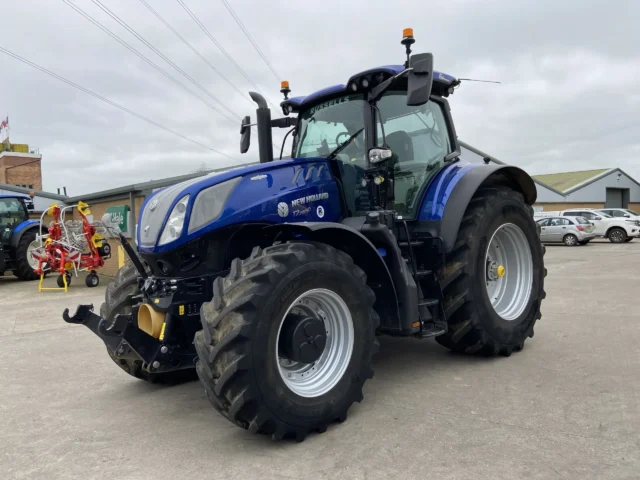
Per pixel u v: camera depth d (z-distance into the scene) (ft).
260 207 11.26
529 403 10.96
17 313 26.76
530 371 13.15
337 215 12.92
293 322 9.84
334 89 13.65
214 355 8.85
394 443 9.36
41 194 69.46
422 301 12.74
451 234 13.08
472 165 14.83
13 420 11.46
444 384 12.46
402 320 11.60
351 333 10.44
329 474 8.38
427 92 11.00
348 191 13.04
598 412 10.34
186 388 13.47
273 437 9.36
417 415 10.61
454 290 13.41
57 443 10.14
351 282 10.39
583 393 11.41
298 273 9.52
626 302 22.30
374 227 11.69
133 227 40.96
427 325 12.78
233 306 8.90
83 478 8.64
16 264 42.80
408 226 13.78
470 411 10.68
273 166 11.93
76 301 30.68
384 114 13.43
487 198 14.16
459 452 8.89
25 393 13.34
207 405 12.09
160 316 10.58
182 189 11.09
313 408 9.69
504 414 10.43
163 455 9.40
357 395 10.52
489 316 13.78
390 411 10.90
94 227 37.47
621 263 40.93
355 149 13.14
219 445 9.73
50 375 14.94
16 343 19.30
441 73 14.58
